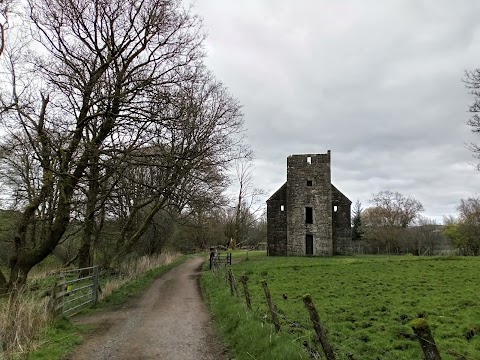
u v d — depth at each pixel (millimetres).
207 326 11984
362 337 10922
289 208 45719
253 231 78938
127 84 15664
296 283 21656
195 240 61250
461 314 13086
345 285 20328
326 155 45719
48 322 10750
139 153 16016
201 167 20078
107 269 22969
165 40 17641
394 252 69812
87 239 23312
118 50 16781
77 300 14773
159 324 12352
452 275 22375
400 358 9188
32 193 17031
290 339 8438
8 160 20953
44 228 20609
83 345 9734
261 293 18125
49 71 15867
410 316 13180
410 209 79250
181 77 17828
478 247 60219
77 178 14336
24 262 14695
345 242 45688
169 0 17594
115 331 11383
